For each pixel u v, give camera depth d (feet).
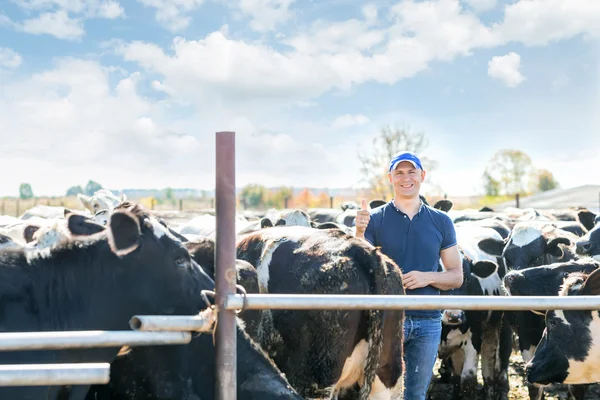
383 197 143.54
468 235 28.94
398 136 141.49
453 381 25.99
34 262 11.35
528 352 23.59
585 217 29.78
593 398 25.76
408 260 15.58
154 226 11.47
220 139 9.52
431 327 15.38
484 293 25.30
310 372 13.88
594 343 16.44
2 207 144.46
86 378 8.50
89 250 11.44
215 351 9.62
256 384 10.81
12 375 8.26
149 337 8.98
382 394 13.93
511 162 205.36
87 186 217.15
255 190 196.34
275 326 14.25
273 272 14.62
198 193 179.11
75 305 11.27
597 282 15.93
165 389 11.62
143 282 11.27
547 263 25.86
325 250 14.30
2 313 10.78
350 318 13.67
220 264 9.57
